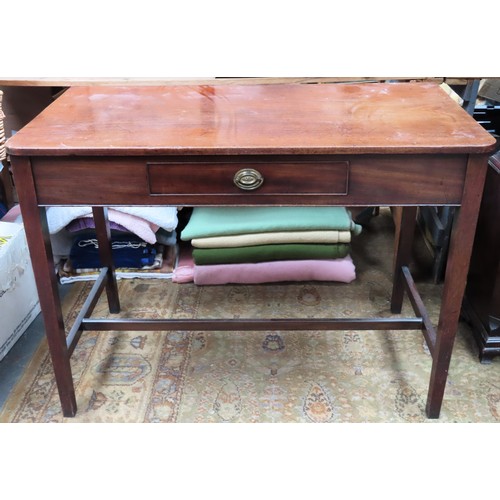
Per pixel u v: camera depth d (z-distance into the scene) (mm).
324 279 1930
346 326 1515
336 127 1214
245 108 1343
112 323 1537
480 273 1624
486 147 1108
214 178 1179
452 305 1298
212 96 1439
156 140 1154
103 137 1176
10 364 1653
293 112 1311
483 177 1152
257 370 1615
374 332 1754
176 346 1713
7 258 1655
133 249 2004
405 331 1753
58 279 2004
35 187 1188
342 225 1845
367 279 2010
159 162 1163
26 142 1152
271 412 1475
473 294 1678
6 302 1663
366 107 1338
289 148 1115
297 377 1590
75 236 2029
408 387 1548
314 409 1482
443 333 1333
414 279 2000
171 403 1510
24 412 1487
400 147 1111
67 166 1169
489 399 1503
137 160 1163
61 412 1487
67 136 1185
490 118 1838
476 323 1644
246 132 1193
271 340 1729
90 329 1544
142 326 1540
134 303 1898
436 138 1142
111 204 1208
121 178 1182
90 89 1505
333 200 1196
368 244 2219
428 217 2076
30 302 1805
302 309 1857
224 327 1537
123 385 1572
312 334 1752
